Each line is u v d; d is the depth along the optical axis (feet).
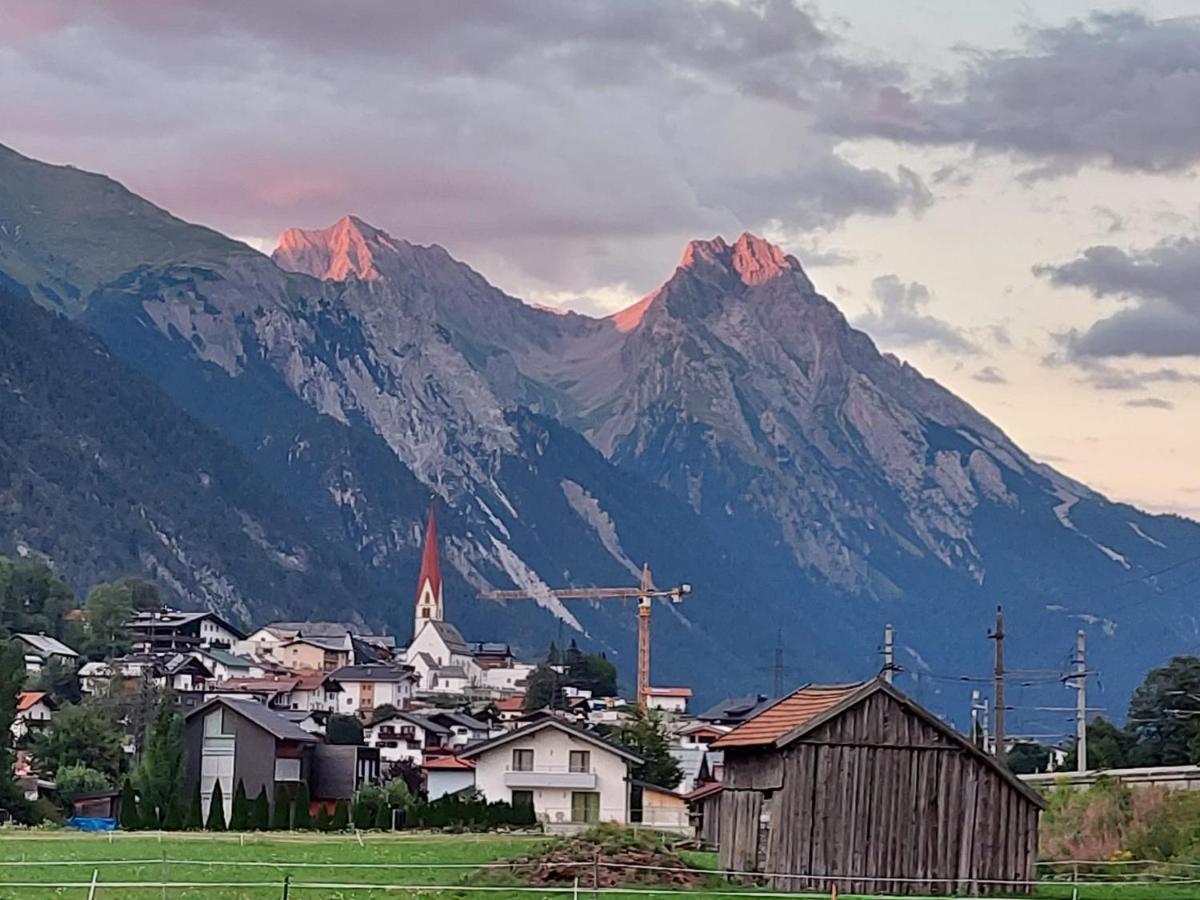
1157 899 230.68
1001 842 243.60
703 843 350.43
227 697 559.79
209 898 193.98
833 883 230.68
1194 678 509.76
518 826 453.99
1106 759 512.22
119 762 574.97
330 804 523.29
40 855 276.00
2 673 479.41
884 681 243.60
